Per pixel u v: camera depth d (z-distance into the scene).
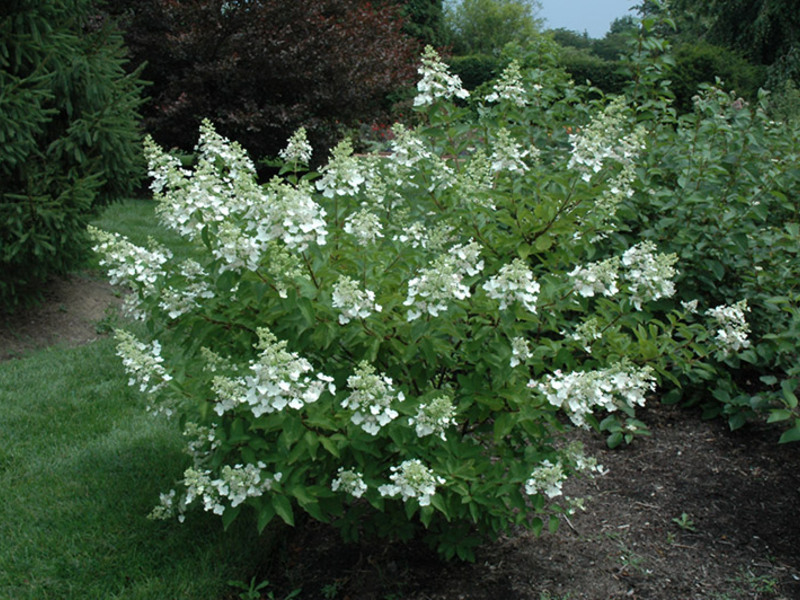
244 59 10.50
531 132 4.49
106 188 5.53
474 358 2.44
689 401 3.90
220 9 10.16
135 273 2.65
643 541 2.91
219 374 2.40
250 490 2.26
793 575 2.67
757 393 3.78
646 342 2.76
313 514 2.34
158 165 2.64
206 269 2.42
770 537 2.89
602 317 2.95
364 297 2.20
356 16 11.34
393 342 2.42
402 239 2.68
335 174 2.45
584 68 20.02
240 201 2.47
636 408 3.98
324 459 2.48
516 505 2.45
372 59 11.09
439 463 2.39
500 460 2.54
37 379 4.32
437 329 2.36
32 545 2.77
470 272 2.37
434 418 2.22
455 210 2.71
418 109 3.29
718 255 3.93
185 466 3.39
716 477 3.32
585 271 2.54
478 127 3.70
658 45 4.48
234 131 10.86
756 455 3.46
